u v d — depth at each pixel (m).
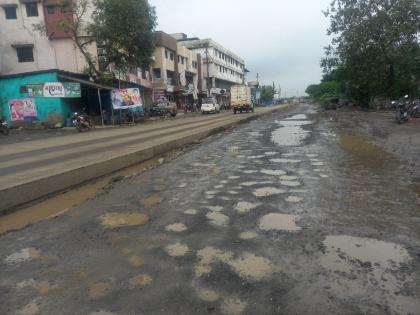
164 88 44.59
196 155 10.97
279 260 3.67
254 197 6.00
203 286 3.20
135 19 27.23
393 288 3.10
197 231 4.53
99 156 9.80
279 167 8.60
